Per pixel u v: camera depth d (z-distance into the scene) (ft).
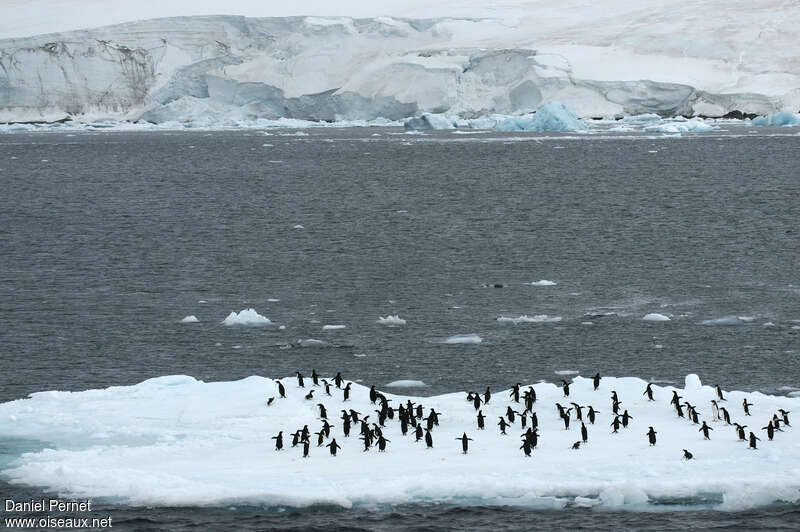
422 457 336.90
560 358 508.53
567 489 311.88
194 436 358.43
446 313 605.31
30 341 549.95
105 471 326.24
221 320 594.24
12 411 387.96
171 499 309.22
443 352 521.24
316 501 305.53
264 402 389.80
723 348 521.65
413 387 461.37
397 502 308.60
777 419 356.79
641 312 599.16
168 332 568.00
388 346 534.78
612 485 311.06
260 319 588.91
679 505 306.76
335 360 510.17
